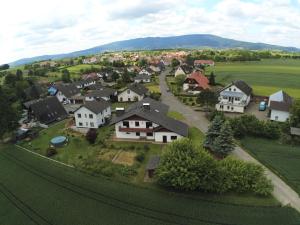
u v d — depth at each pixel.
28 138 65.62
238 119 61.31
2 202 40.69
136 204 37.59
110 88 116.44
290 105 70.50
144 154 52.62
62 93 107.06
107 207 37.41
